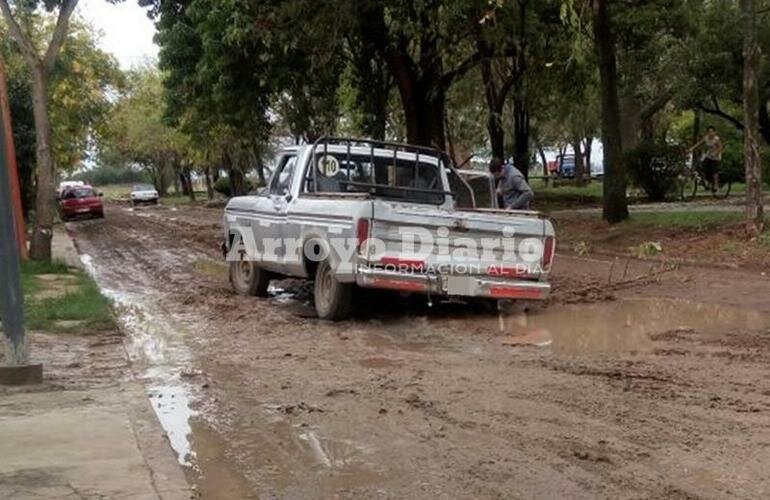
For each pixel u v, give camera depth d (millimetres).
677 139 39844
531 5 19828
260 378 7535
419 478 4988
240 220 12625
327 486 4941
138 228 31641
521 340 8781
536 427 5793
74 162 45375
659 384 6723
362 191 11328
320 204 10234
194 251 21156
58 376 7641
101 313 10703
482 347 8500
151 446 5613
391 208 9531
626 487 4680
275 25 19062
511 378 7133
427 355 8227
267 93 23297
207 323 10422
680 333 8672
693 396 6344
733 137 32188
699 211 18422
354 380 7320
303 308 11391
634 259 14555
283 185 11633
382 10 19938
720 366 7227
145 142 61125
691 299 10641
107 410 6422
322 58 20328
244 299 12328
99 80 43750
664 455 5141
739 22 22000
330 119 29125
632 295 11211
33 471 5004
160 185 82875
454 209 10125
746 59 14062
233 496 4832
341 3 18547
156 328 10164
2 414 6281
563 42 21547
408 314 10586
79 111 40500
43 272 15352
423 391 6848
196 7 21594
